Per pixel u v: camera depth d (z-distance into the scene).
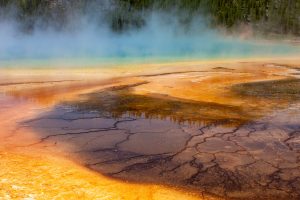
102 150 5.58
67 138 6.10
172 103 8.77
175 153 5.48
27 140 5.94
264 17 48.03
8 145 5.66
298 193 4.27
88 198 3.99
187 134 6.39
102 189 4.24
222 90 10.61
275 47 31.25
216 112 7.92
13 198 3.89
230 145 5.84
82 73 13.55
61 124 6.89
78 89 10.38
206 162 5.14
